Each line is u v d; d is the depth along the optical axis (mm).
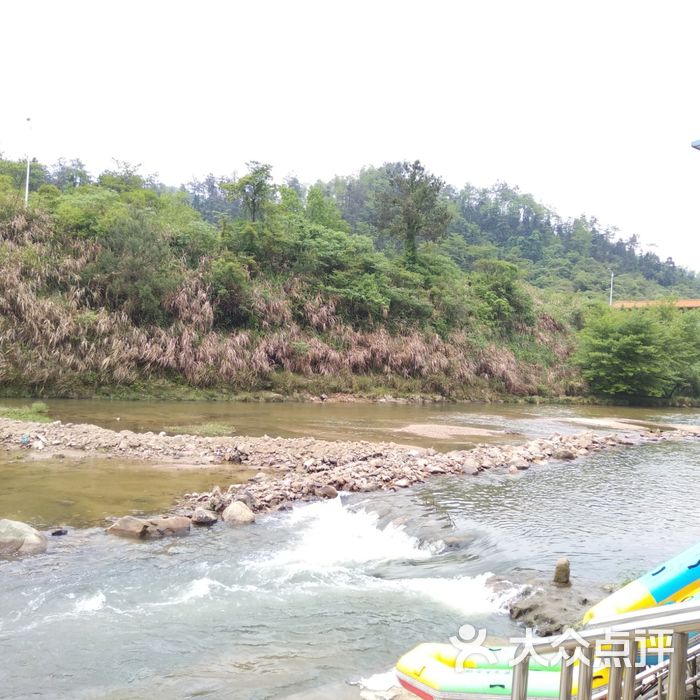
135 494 9867
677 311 47219
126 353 24438
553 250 113500
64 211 28016
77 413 18734
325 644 5328
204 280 28516
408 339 32906
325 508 9969
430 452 14242
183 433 15758
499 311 40344
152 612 5883
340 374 29578
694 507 10438
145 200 37062
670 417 29062
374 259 36094
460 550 8133
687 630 2076
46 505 9055
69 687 4516
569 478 12719
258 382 26969
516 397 34594
